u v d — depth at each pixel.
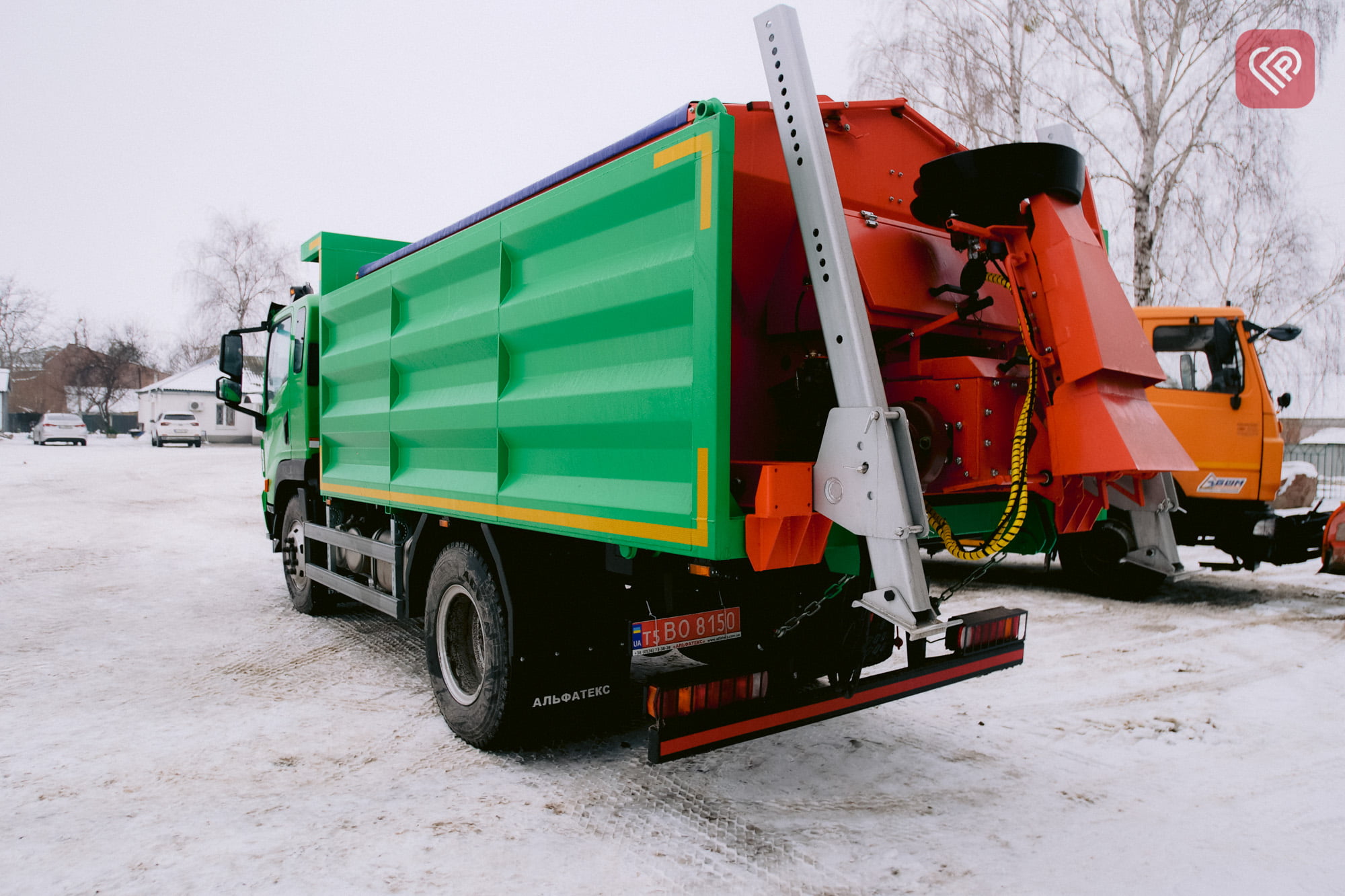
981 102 14.76
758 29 2.65
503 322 3.37
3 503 14.80
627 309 2.75
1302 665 5.14
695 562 2.83
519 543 3.49
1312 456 18.20
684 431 2.51
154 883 2.55
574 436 3.02
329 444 5.39
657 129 2.75
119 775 3.40
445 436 3.89
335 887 2.53
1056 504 3.08
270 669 5.01
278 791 3.25
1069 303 2.70
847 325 2.43
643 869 2.66
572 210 2.99
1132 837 2.92
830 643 3.49
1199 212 13.77
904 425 2.36
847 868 2.67
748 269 2.95
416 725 4.03
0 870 2.63
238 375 6.69
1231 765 3.59
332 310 5.25
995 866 2.71
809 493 2.53
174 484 19.44
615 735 3.91
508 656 3.39
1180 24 13.63
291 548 6.59
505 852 2.76
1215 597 7.41
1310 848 2.86
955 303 3.24
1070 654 5.40
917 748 3.76
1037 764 3.58
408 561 4.24
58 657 5.26
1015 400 2.92
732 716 2.70
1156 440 2.76
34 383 64.25
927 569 8.84
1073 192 2.82
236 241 37.69
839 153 3.18
